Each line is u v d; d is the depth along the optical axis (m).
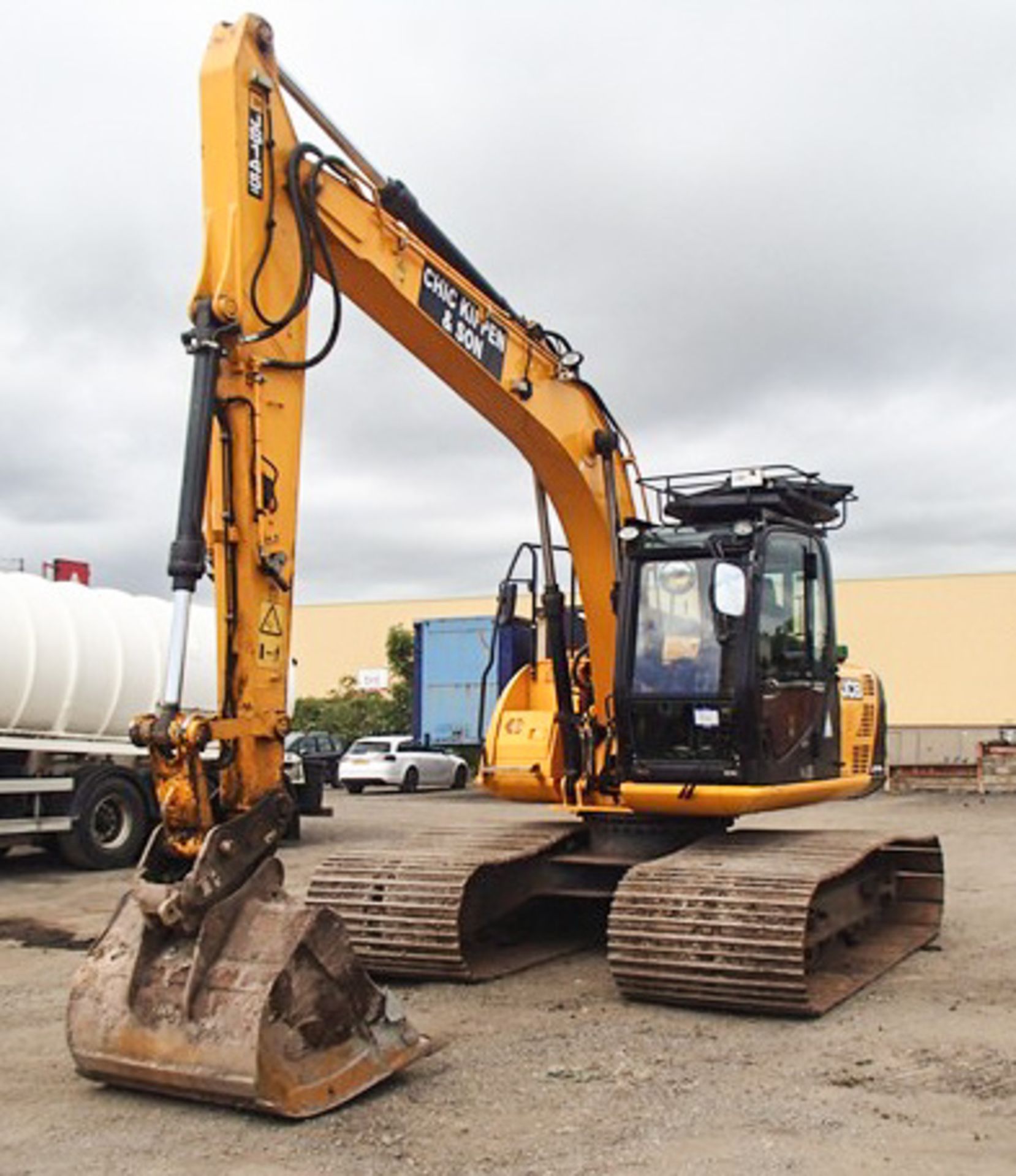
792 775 9.25
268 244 6.85
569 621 10.15
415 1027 7.42
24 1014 7.98
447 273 8.20
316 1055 5.98
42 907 12.46
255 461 6.62
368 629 57.72
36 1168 5.26
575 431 9.41
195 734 5.96
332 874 8.96
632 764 9.04
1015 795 28.70
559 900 10.10
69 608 15.52
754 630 8.70
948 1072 6.59
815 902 8.49
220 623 6.47
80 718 15.45
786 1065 6.70
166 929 6.08
